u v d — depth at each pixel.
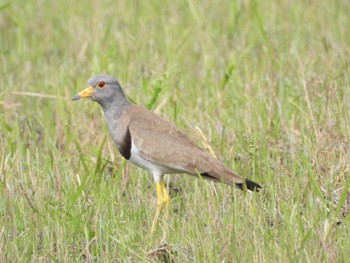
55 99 17.41
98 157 13.66
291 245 10.99
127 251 11.59
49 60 19.55
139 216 12.60
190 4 18.08
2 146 14.82
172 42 18.72
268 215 12.22
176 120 15.30
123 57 18.45
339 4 20.03
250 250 10.99
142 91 16.59
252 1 19.72
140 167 13.38
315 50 17.55
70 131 15.55
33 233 12.16
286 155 13.98
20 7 21.89
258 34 19.14
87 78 17.73
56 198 13.17
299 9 20.16
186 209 12.72
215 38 19.36
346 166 13.17
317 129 14.30
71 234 12.11
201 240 11.33
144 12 20.91
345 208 12.34
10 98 16.97
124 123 13.29
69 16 21.23
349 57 16.47
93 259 11.61
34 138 15.38
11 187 13.03
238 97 16.19
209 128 14.63
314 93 15.54
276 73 16.83
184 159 12.91
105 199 12.80
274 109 15.48
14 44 20.67
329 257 10.70
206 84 17.25
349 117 14.45
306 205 12.00
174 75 16.92
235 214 11.73
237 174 12.75
